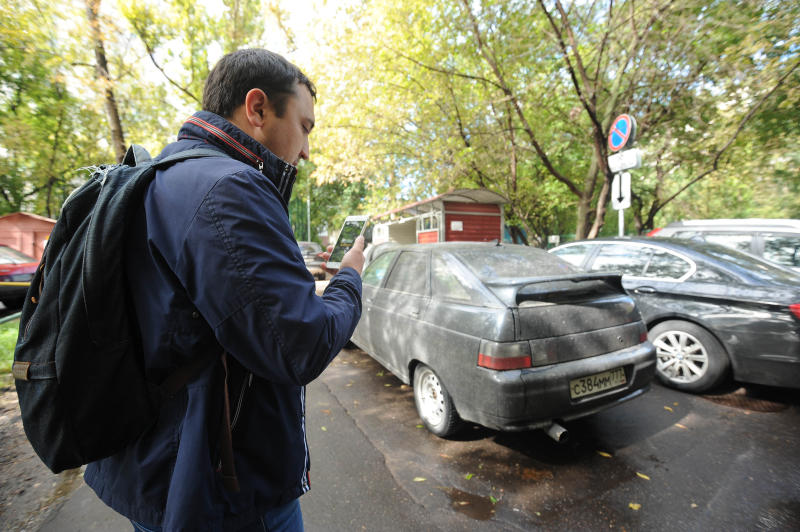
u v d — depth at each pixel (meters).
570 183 8.77
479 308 2.49
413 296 3.20
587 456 2.56
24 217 14.10
